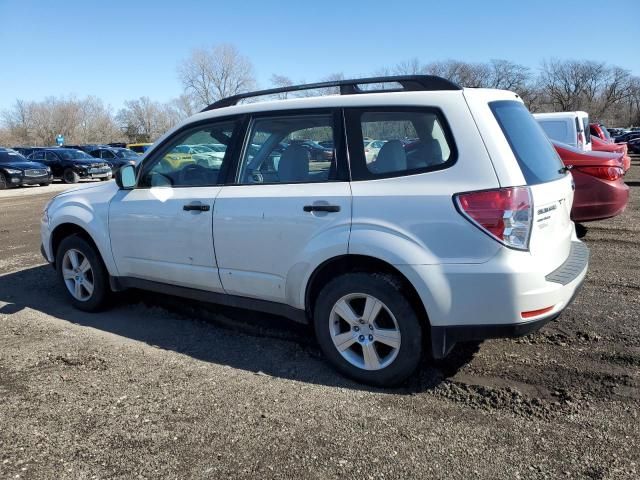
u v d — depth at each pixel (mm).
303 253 3412
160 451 2717
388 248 3096
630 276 5516
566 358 3660
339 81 3631
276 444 2760
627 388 3236
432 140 3150
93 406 3164
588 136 10336
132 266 4430
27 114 81250
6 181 21125
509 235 2906
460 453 2654
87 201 4738
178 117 86438
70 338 4250
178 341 4180
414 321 3168
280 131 3697
